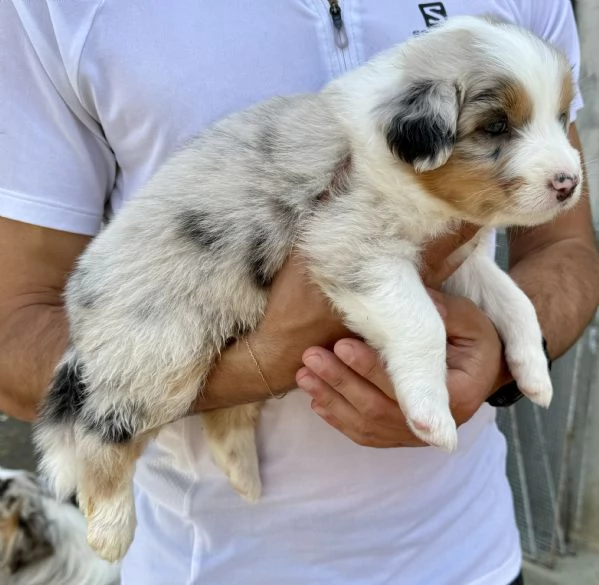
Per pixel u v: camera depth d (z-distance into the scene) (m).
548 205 0.51
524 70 0.51
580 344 1.04
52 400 0.58
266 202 0.55
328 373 0.51
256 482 0.60
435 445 0.51
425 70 0.53
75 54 0.55
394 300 0.52
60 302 0.59
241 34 0.58
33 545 0.95
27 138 0.56
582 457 1.08
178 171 0.56
